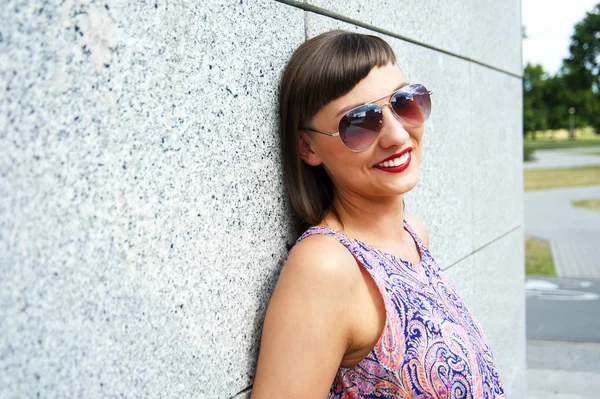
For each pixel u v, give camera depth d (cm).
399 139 142
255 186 143
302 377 126
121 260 105
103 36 102
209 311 126
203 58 125
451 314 146
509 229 389
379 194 150
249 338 139
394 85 145
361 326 134
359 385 138
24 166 89
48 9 93
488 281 341
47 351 92
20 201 89
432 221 261
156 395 112
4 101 87
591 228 1283
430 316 138
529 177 2720
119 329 105
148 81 111
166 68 115
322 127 145
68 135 96
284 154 153
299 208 154
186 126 120
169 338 115
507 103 388
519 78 423
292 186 154
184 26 120
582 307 771
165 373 114
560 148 5647
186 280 120
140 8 109
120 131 105
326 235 138
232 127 135
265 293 146
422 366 133
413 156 152
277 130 153
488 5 347
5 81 87
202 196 125
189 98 121
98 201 101
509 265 388
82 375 98
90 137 100
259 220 145
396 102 143
